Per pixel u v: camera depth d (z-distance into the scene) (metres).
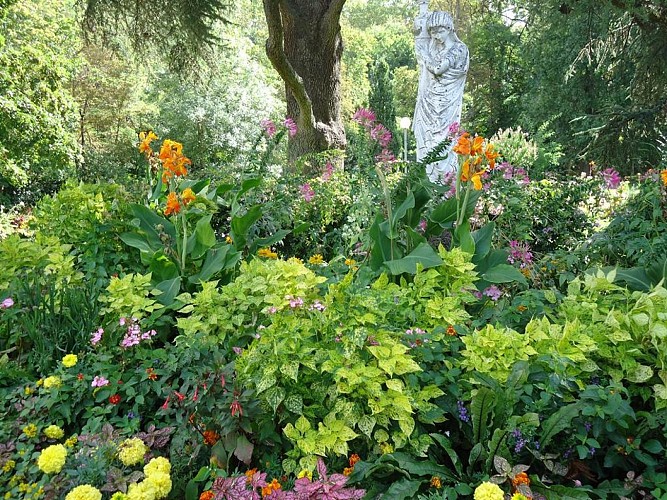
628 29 10.32
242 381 2.30
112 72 17.34
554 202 6.26
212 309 2.89
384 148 5.69
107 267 3.83
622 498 2.15
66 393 2.41
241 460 2.15
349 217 4.88
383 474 2.22
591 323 2.60
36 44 9.01
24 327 2.83
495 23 24.62
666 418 2.27
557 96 17.38
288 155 9.87
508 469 2.05
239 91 17.27
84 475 1.98
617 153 10.51
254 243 4.37
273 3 7.98
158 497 1.94
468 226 3.68
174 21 8.70
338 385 2.22
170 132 16.88
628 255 3.96
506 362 2.45
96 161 11.67
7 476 2.09
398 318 2.71
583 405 2.20
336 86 9.95
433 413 2.33
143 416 2.52
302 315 2.66
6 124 7.70
